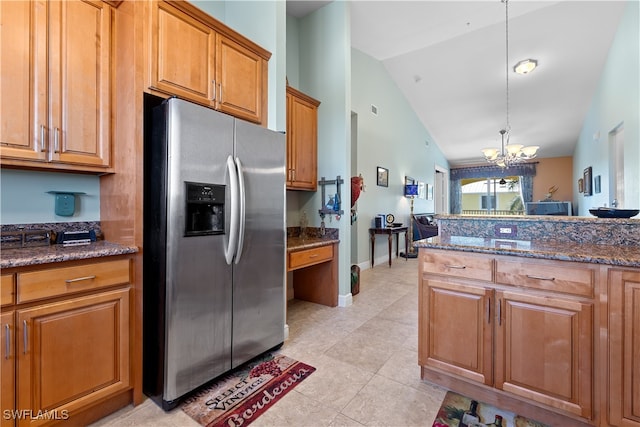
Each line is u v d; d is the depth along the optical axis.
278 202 2.20
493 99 6.38
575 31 4.43
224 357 1.84
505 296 1.54
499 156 6.77
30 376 1.27
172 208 1.58
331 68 3.39
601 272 1.32
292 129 3.02
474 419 1.53
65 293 1.37
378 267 5.21
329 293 3.26
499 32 4.46
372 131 5.24
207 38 1.98
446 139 8.68
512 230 1.99
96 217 1.94
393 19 4.02
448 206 10.80
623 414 1.29
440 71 5.60
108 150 1.73
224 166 1.81
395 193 6.18
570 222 1.80
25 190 1.69
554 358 1.43
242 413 1.58
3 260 1.20
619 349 1.29
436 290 1.76
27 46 1.45
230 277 1.86
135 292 1.62
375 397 1.71
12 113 1.41
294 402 1.67
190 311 1.66
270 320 2.17
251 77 2.26
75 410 1.40
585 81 5.62
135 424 1.49
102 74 1.70
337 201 3.25
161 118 1.62
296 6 3.45
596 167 5.90
